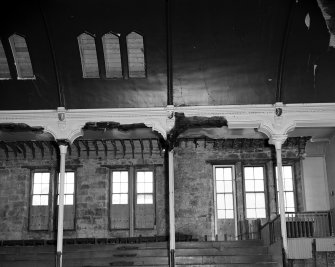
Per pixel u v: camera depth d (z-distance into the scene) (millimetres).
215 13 17375
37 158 24500
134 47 18594
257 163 24094
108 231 23656
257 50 18047
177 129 19047
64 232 23688
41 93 18641
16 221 23938
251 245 20328
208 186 23812
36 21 17438
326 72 18328
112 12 17375
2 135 21562
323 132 22141
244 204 23672
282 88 18484
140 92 18625
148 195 24203
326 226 21594
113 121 18781
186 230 23328
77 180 24188
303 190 23375
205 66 18234
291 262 17297
